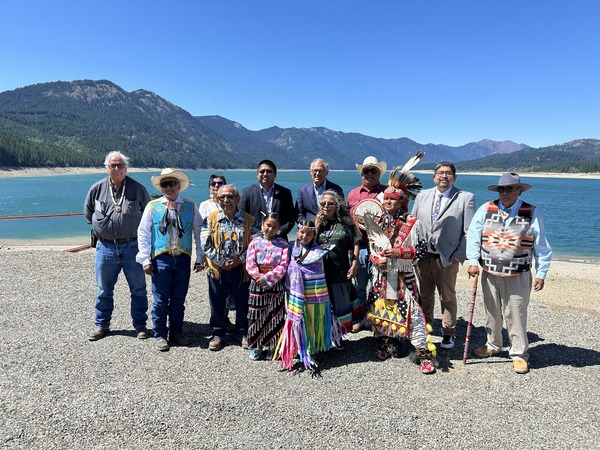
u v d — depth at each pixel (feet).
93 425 11.11
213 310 16.57
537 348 16.97
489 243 14.82
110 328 18.76
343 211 15.79
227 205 15.81
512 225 14.43
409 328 14.66
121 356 15.58
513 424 11.34
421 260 16.65
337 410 11.85
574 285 34.12
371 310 15.65
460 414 11.76
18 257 36.91
